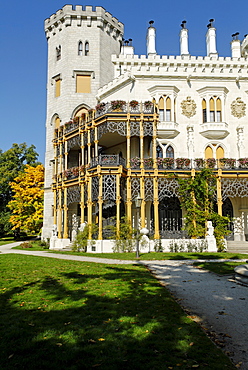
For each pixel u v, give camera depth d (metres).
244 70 28.31
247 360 4.64
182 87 28.06
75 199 26.17
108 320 6.23
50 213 33.41
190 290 8.99
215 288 9.23
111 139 27.53
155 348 4.98
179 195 23.48
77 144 27.56
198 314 6.75
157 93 27.16
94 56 33.69
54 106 34.03
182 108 27.72
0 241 41.28
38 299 7.93
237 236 26.47
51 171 33.91
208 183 23.31
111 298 7.92
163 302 7.49
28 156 49.81
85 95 32.97
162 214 26.58
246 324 6.12
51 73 34.94
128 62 30.67
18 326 5.95
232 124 27.88
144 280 10.24
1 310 7.02
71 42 33.62
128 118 23.84
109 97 30.25
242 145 27.30
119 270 12.60
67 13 33.69
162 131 26.83
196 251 21.48
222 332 5.71
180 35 32.88
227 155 27.45
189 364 4.47
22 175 40.94
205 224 22.75
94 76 33.38
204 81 28.12
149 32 32.81
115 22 36.16
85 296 8.15
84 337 5.38
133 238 21.50
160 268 13.27
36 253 22.02
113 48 35.97
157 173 23.20
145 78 27.73
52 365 4.43
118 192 22.11
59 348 4.95
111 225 22.50
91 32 34.03
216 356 4.70
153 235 23.66
